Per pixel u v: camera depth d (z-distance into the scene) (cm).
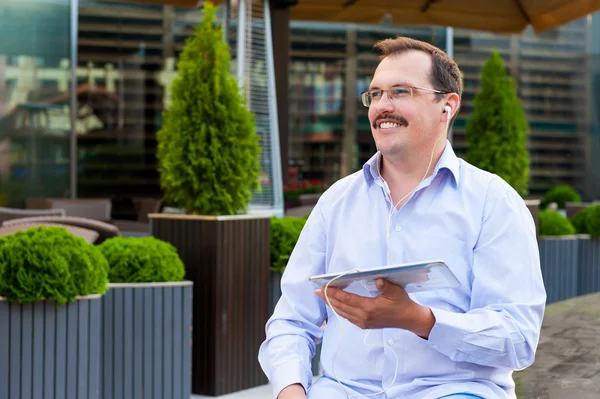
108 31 1442
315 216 246
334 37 1639
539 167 1792
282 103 993
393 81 226
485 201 223
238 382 600
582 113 1809
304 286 244
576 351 308
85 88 1432
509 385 227
